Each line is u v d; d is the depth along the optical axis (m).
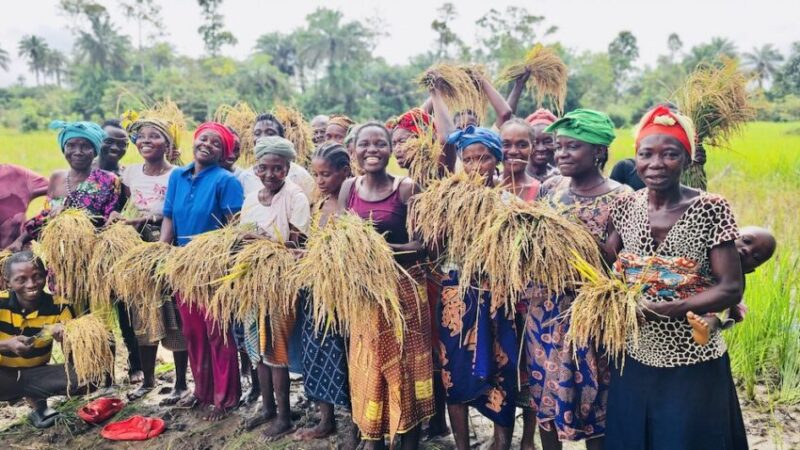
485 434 4.03
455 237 3.18
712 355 2.70
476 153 3.34
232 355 4.23
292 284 3.51
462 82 4.63
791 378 4.37
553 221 2.96
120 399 4.70
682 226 2.63
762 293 4.86
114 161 5.09
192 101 36.19
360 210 3.59
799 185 12.62
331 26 61.09
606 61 47.69
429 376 3.52
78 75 55.69
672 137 2.58
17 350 4.16
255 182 4.57
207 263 3.68
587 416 3.10
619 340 2.64
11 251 4.69
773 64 53.41
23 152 23.20
